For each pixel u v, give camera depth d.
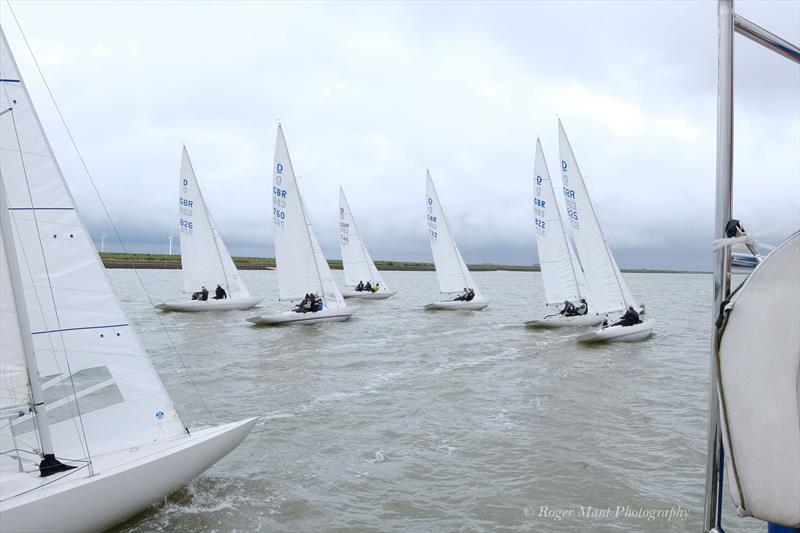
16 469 5.28
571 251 24.23
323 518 6.29
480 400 11.40
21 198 5.77
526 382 13.06
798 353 1.85
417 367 14.86
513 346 18.36
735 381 1.93
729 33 2.04
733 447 1.96
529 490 7.04
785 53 2.17
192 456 5.91
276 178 25.33
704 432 9.25
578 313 23.50
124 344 6.16
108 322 6.11
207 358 16.08
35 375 5.21
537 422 9.85
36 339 5.75
